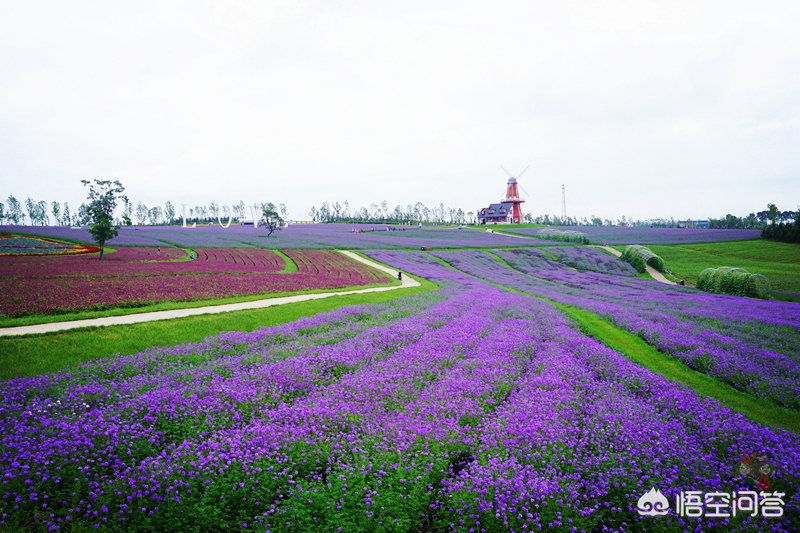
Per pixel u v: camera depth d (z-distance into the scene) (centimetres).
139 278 4388
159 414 1180
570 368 1805
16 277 4106
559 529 816
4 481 794
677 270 8188
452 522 860
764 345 2348
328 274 6106
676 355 2180
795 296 5275
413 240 12419
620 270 8081
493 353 2016
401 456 1035
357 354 1898
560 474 998
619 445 1127
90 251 7306
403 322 2647
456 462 1119
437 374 1712
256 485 921
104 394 1302
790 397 1577
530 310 3431
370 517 829
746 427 1241
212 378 1522
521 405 1369
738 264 8475
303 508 851
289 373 1571
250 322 2697
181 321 2583
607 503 888
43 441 960
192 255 7562
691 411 1391
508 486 914
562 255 9694
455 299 3844
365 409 1298
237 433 1105
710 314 3244
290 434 1109
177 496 835
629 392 1586
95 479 880
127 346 2002
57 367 1658
